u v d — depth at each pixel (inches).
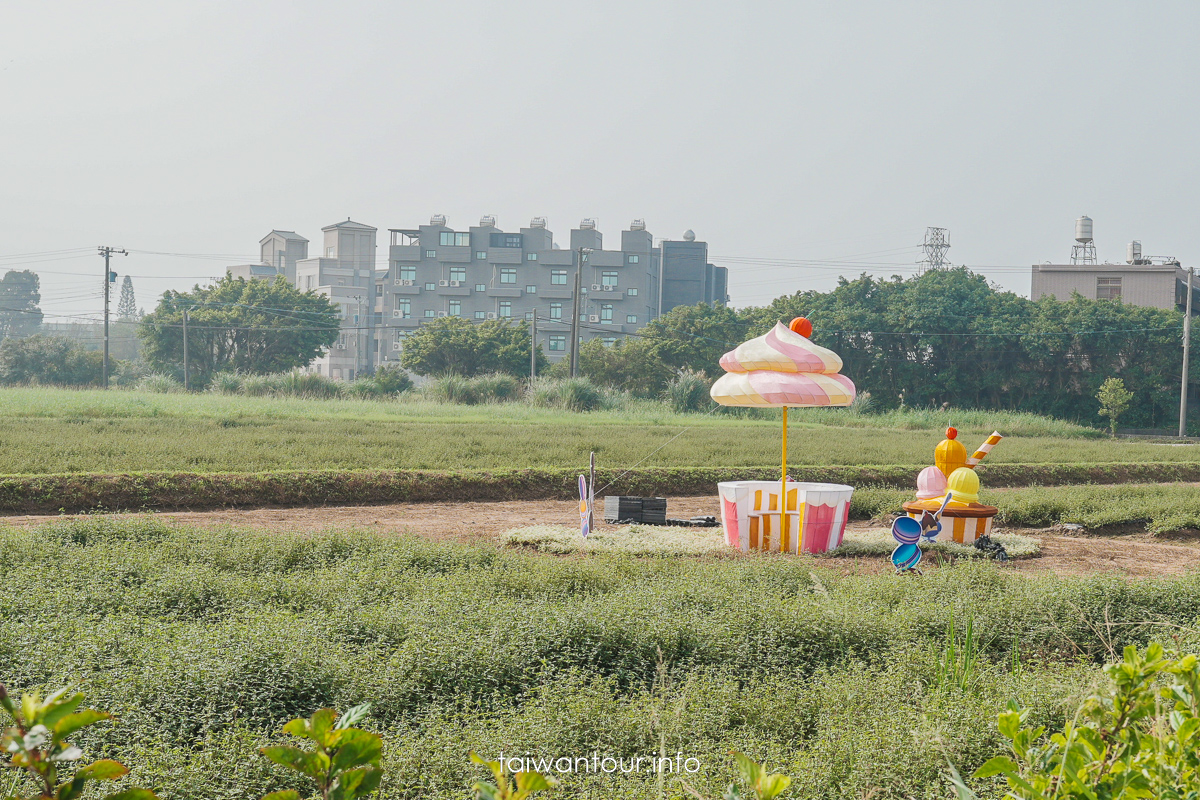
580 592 323.0
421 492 641.6
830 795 157.8
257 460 681.6
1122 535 557.6
